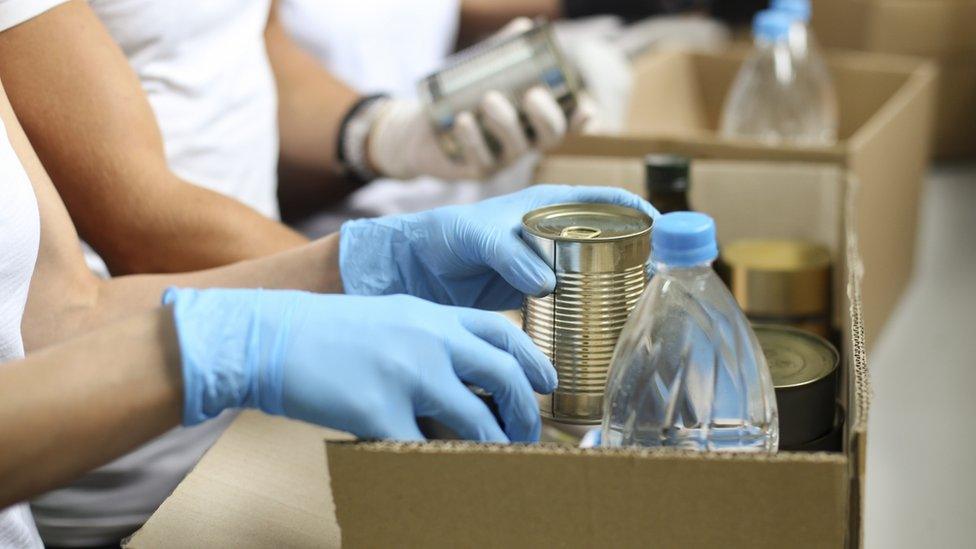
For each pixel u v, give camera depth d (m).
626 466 0.57
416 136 1.50
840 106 1.87
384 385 0.67
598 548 0.59
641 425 0.70
